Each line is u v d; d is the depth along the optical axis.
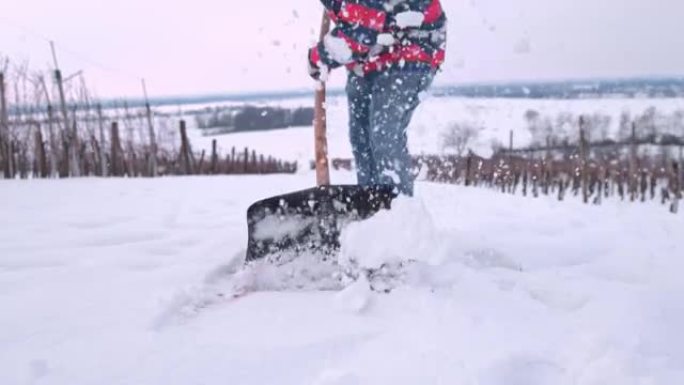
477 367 1.60
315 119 2.73
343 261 2.33
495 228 3.78
